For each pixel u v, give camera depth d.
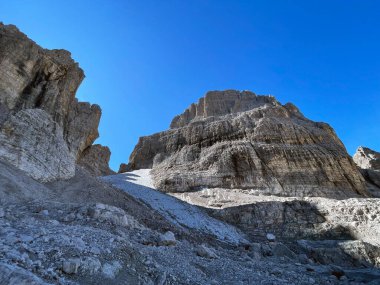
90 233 11.45
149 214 28.77
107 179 52.62
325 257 26.25
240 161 51.03
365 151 78.06
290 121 64.00
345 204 35.62
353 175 51.22
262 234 33.38
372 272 16.80
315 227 33.91
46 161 27.19
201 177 48.59
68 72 42.97
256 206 37.25
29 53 37.19
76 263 7.93
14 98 32.25
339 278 15.92
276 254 24.69
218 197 42.41
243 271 13.88
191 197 43.16
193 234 26.64
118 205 27.33
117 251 10.17
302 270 17.47
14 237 8.73
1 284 5.73
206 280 10.98
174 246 16.33
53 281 6.92
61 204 18.06
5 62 33.06
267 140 56.38
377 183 56.75
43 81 38.09
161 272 10.02
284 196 44.28
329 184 47.69
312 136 58.78
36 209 16.19
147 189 46.09
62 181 28.00
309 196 44.41
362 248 26.50
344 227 32.84
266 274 14.28
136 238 15.40
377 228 31.03
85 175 33.78
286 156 51.88
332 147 56.78
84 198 25.70
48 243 9.01
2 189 17.64
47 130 30.67
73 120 44.56
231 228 33.75
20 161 23.77
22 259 7.27
